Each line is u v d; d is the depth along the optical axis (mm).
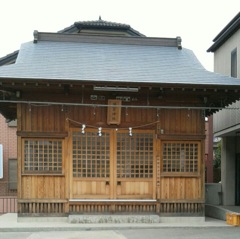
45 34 14883
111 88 11555
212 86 11695
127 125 12484
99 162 12391
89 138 12406
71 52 14039
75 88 11812
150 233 11125
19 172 12148
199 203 12656
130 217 12289
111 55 14070
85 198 12273
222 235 10875
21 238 10461
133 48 14945
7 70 11836
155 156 12531
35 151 12258
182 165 12695
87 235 10836
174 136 12586
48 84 11305
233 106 16234
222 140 19734
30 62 12750
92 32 18484
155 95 12625
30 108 12203
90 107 12438
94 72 12328
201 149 12711
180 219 12586
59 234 11000
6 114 16484
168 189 12578
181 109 12773
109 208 12352
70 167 12266
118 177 12398
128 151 12484
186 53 14953
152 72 12758
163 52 14844
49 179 12258
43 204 12227
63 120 12352
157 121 12586
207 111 14703
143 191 12461
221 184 19547
